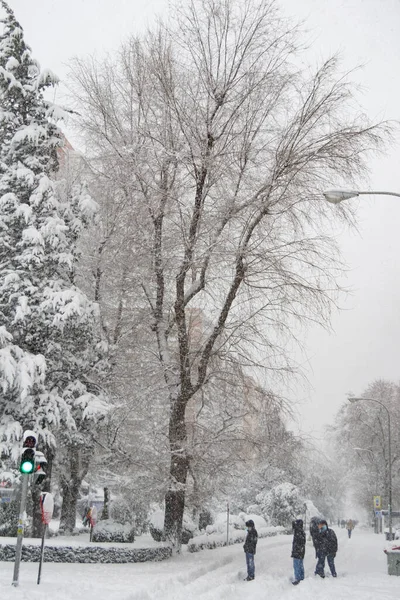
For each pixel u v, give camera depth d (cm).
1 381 2016
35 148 2289
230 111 2238
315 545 1956
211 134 2206
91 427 2352
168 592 1457
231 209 2159
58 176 2583
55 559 1955
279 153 2138
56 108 2312
